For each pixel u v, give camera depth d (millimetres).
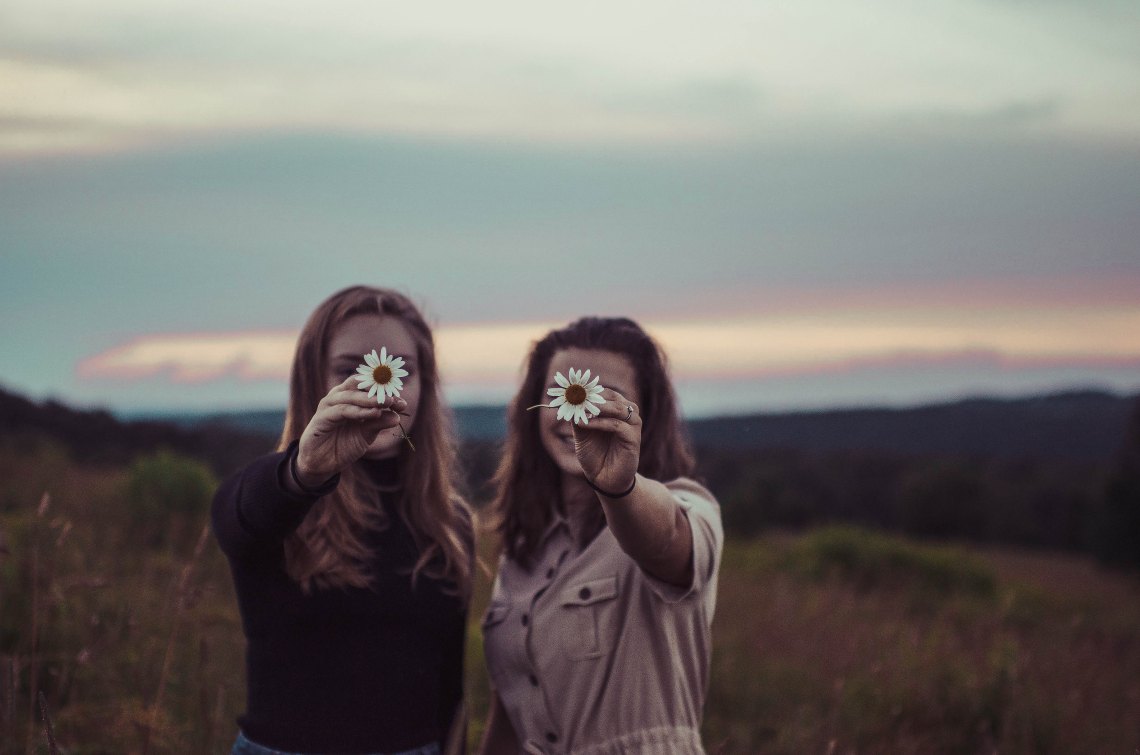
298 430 2352
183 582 2963
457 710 2361
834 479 51312
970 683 5215
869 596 10375
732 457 50562
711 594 2260
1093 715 5398
